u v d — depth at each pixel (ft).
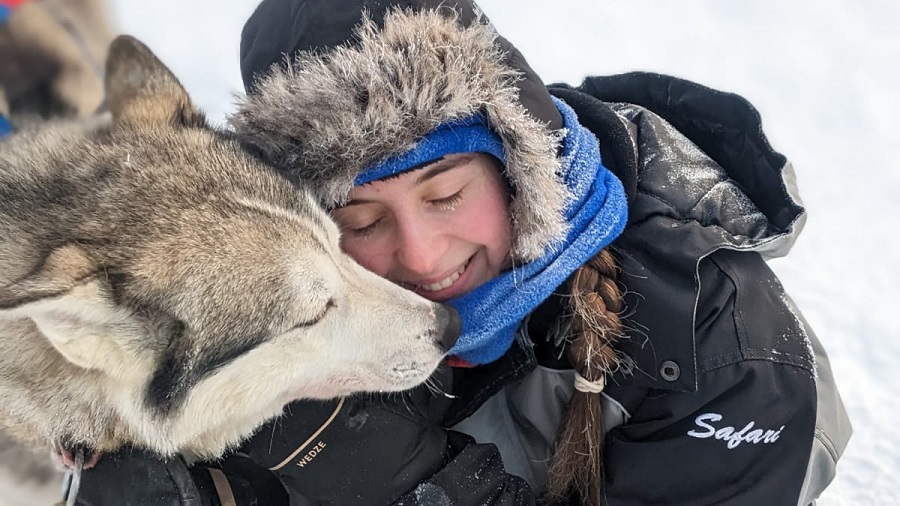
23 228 2.49
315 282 2.47
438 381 2.87
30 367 2.47
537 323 2.83
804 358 2.57
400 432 2.55
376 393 2.67
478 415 2.96
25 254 2.46
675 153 2.83
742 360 2.52
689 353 2.51
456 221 2.52
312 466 2.54
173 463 2.50
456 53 2.39
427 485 2.50
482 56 2.44
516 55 2.60
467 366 2.91
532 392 2.86
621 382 2.64
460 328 2.62
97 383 2.49
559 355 2.75
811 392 2.55
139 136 2.64
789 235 2.64
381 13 2.45
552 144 2.51
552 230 2.51
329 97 2.37
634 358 2.59
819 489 2.72
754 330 2.54
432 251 2.50
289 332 2.47
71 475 2.51
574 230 2.58
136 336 2.42
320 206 2.52
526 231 2.53
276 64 2.49
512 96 2.45
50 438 2.51
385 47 2.36
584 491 2.71
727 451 2.58
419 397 2.81
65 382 2.49
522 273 2.58
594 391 2.60
